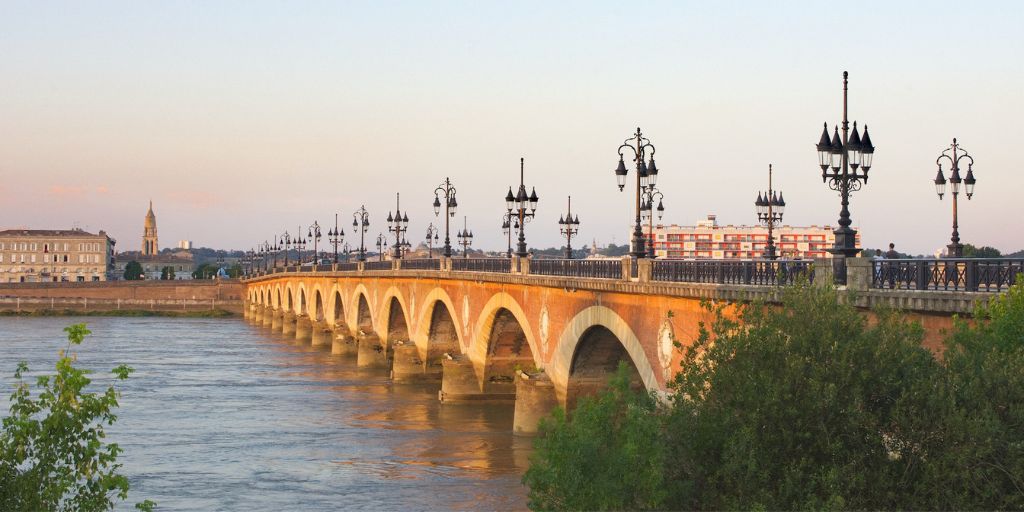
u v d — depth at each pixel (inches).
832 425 1017.5
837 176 1272.1
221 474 2096.5
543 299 2429.9
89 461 1003.9
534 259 2509.8
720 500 1048.8
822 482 987.3
